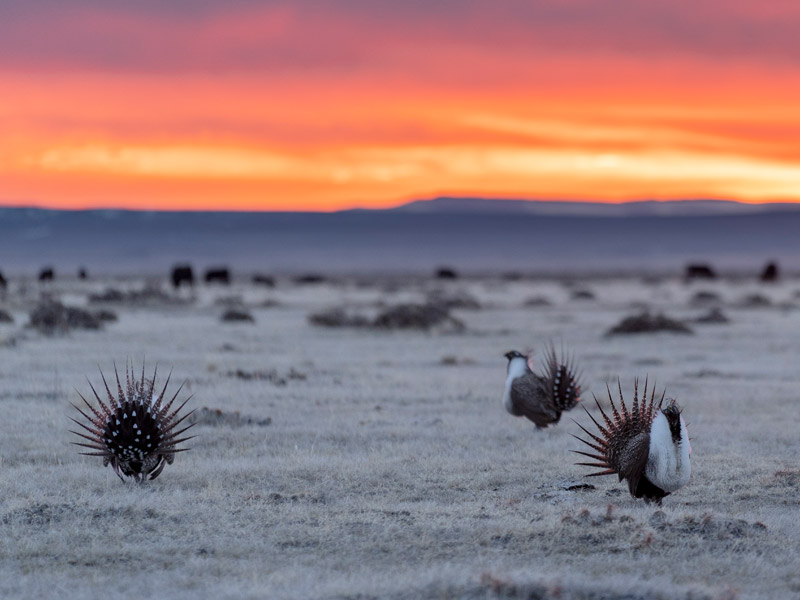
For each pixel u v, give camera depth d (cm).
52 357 5878
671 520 2239
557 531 2158
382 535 2152
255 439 3397
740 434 3572
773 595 1802
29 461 3016
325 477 2772
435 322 8588
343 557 2006
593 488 2686
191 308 11625
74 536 2147
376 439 3444
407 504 2466
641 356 6450
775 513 2412
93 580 1856
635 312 11219
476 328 8775
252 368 5534
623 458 2438
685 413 4062
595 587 1750
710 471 2898
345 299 14312
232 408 4062
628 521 2212
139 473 2691
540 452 3209
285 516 2319
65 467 2909
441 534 2166
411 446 3300
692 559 2005
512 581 1745
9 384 4653
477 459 3069
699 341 7556
